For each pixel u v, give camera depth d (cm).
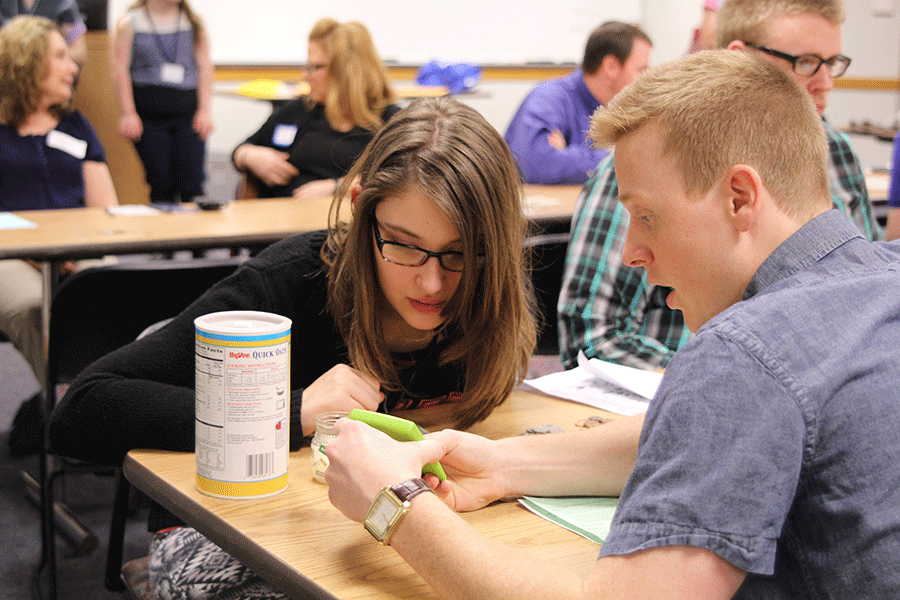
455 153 113
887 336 73
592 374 154
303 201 347
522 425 128
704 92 77
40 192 337
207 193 710
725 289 80
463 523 79
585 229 190
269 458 99
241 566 117
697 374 70
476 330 123
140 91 527
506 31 827
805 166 78
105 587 204
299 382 136
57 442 118
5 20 444
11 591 223
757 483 67
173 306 197
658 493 68
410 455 90
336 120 392
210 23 750
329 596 79
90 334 197
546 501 102
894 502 69
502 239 118
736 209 77
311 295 134
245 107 794
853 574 70
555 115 383
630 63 379
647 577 67
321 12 776
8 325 267
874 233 237
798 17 196
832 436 70
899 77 836
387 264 118
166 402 114
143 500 198
